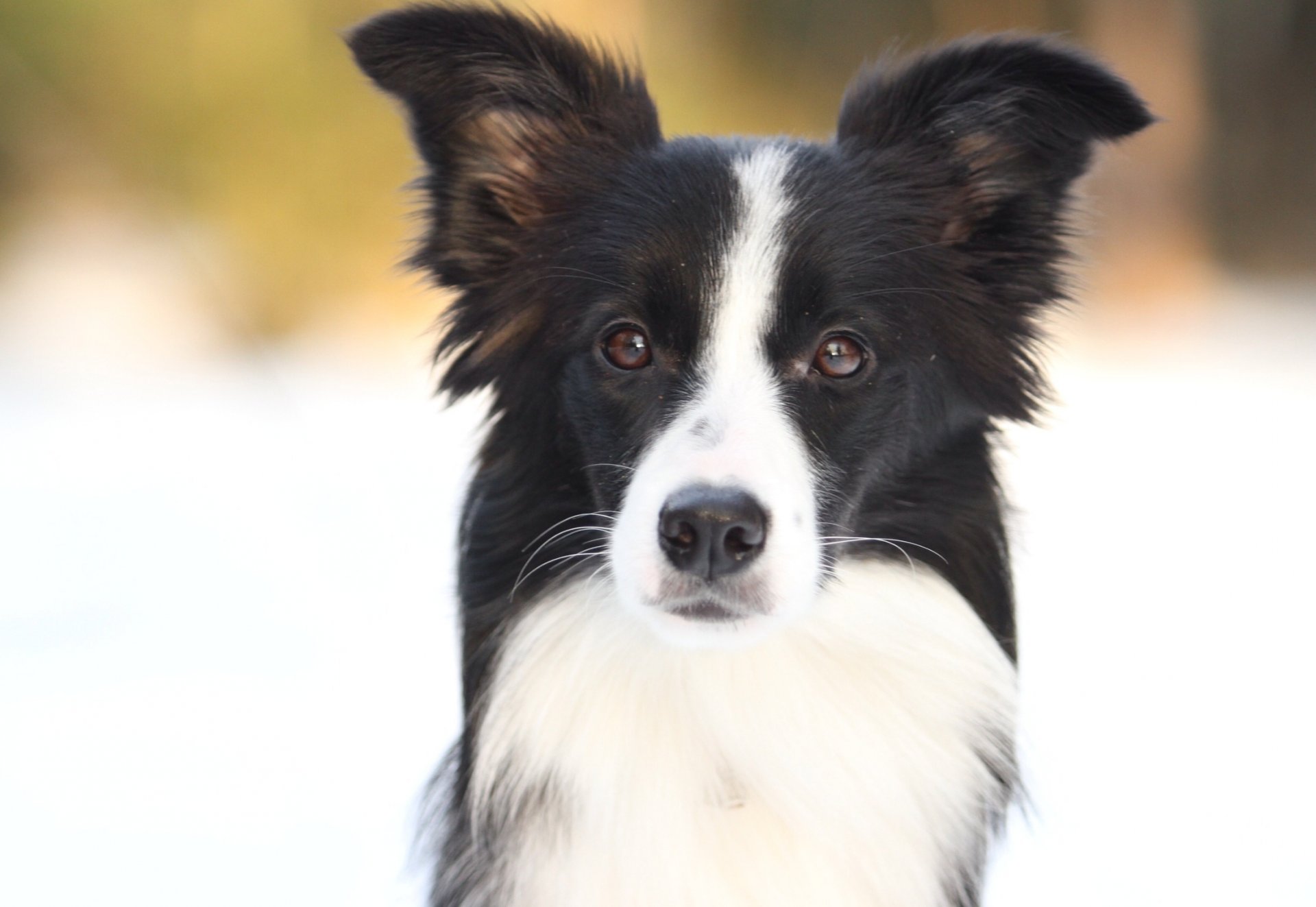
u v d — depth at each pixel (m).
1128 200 22.77
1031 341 4.77
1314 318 22.58
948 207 4.73
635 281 4.34
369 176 20.72
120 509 11.39
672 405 4.23
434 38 4.48
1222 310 23.56
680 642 3.97
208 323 20.34
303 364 18.92
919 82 4.72
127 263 20.88
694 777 4.34
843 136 4.78
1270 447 14.15
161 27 20.34
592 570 4.36
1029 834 5.52
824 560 4.26
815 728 4.34
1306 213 27.86
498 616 4.51
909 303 4.48
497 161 4.71
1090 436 14.88
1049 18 24.72
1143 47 24.42
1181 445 14.35
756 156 4.54
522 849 4.38
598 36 4.95
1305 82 28.64
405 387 17.28
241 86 20.47
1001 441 4.82
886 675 4.41
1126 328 21.59
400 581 9.42
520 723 4.40
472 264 4.75
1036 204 4.67
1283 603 9.18
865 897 4.35
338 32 4.50
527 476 4.56
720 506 3.79
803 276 4.30
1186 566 10.11
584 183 4.66
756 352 4.29
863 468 4.41
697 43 23.27
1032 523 11.27
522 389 4.61
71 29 20.16
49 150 20.70
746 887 4.32
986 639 4.56
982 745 4.50
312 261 20.69
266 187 20.61
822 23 24.00
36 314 19.83
